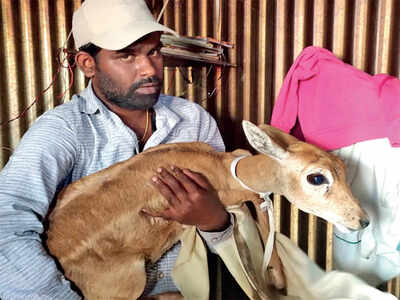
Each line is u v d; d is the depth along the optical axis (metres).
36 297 1.22
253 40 2.83
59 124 1.42
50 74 2.87
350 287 1.48
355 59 2.56
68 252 1.35
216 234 1.46
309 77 2.01
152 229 1.45
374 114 1.83
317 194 1.39
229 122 2.96
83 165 1.49
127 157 1.55
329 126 1.94
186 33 2.95
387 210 1.87
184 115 1.77
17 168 1.31
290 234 2.86
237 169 1.50
